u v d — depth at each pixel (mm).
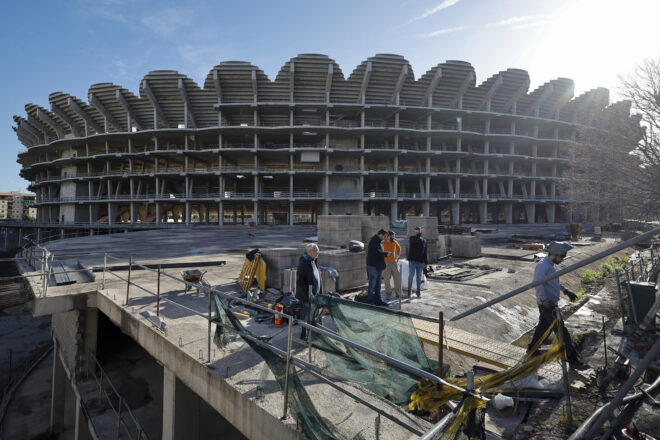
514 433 3396
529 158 65062
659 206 23031
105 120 58188
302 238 30516
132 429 8461
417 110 56188
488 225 56938
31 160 78875
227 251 19203
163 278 10602
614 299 9531
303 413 3225
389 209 72875
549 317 4711
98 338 11148
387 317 3824
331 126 54781
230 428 7141
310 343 4504
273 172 54406
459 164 62219
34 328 29625
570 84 63656
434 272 12789
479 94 59781
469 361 5230
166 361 5680
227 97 53781
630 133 23859
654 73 21703
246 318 6750
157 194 56312
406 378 3500
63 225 61344
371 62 51938
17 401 17438
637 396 3736
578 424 3359
